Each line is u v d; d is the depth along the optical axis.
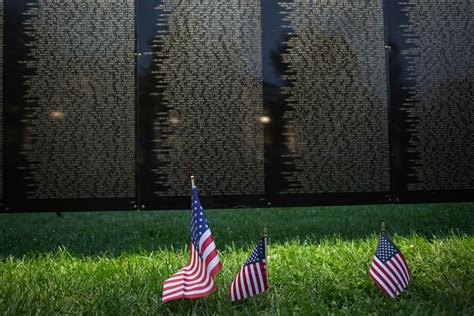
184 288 3.16
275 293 3.34
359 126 5.42
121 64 5.30
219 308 3.07
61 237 5.66
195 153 5.30
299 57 5.41
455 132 5.48
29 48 5.25
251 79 5.37
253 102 5.36
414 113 5.46
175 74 5.32
